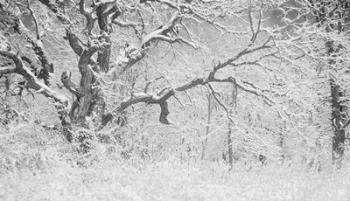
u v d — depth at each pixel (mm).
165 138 23797
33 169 11664
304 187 11461
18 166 11922
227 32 18625
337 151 23281
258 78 18984
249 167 15938
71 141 15305
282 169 15758
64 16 16188
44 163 11938
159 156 15531
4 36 16281
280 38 17172
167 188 10273
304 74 18609
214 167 14422
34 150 12273
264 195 10523
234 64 17188
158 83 23172
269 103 17406
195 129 23375
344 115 24531
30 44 16938
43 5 17391
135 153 15141
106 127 17922
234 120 18469
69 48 21953
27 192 9117
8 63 16953
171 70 20297
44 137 14391
